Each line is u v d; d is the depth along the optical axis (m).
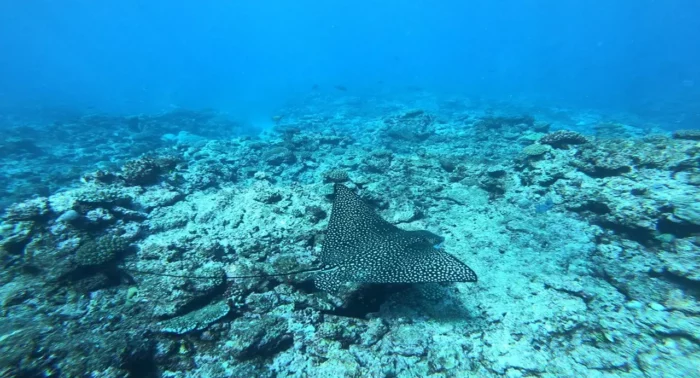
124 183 8.13
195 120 28.03
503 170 9.30
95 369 3.38
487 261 6.02
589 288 5.14
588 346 4.23
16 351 3.39
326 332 4.29
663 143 8.23
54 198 6.38
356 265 4.38
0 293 4.66
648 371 3.87
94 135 23.25
